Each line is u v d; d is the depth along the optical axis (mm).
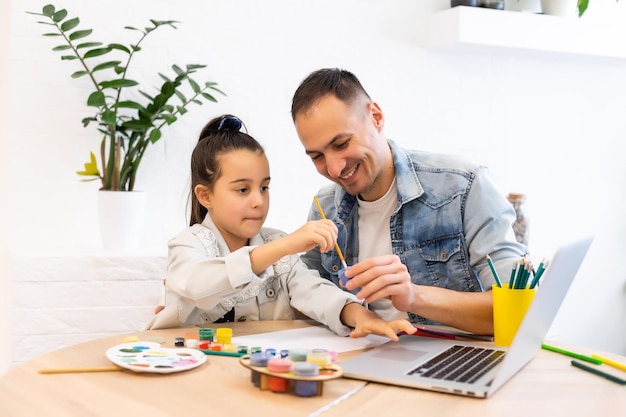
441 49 2820
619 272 3205
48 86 2359
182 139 2527
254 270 1277
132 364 994
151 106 2295
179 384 938
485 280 1449
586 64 3086
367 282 1201
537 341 1083
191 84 2307
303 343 1209
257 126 2613
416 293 1261
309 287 1437
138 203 2305
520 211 2631
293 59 2646
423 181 1549
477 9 2650
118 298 2213
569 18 2793
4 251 2305
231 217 1467
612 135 3160
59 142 2381
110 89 2416
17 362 2137
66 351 1113
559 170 3072
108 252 2250
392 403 871
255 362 925
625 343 3234
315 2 2662
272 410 836
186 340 1172
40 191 2371
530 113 3000
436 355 1099
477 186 1506
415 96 2811
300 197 2682
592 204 3143
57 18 2152
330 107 1354
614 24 2877
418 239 1546
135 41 2445
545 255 2711
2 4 2322
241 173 1454
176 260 1377
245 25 2578
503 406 868
